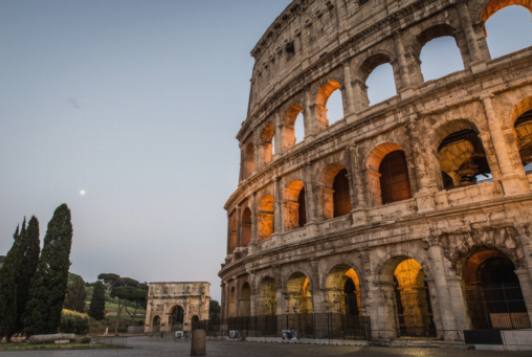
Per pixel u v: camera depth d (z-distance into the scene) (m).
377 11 44.06
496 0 35.34
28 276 55.19
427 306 38.53
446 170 44.38
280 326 41.91
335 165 42.72
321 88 47.66
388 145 38.09
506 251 28.33
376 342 31.88
